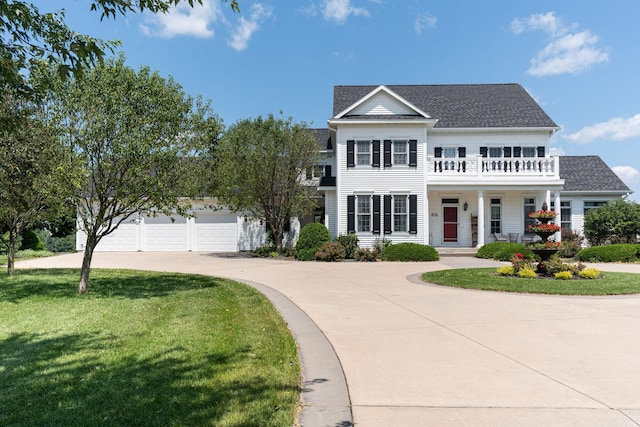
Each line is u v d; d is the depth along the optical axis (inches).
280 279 503.5
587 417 140.6
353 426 134.3
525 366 191.2
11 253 529.0
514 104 959.0
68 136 343.3
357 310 318.3
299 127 821.9
